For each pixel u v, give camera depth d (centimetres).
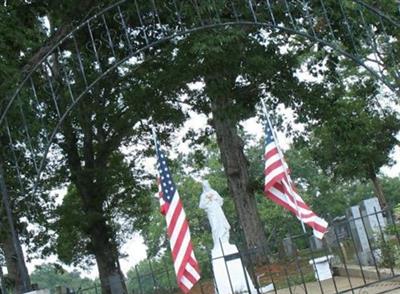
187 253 1172
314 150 3388
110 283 1216
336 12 1814
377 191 3403
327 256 1440
